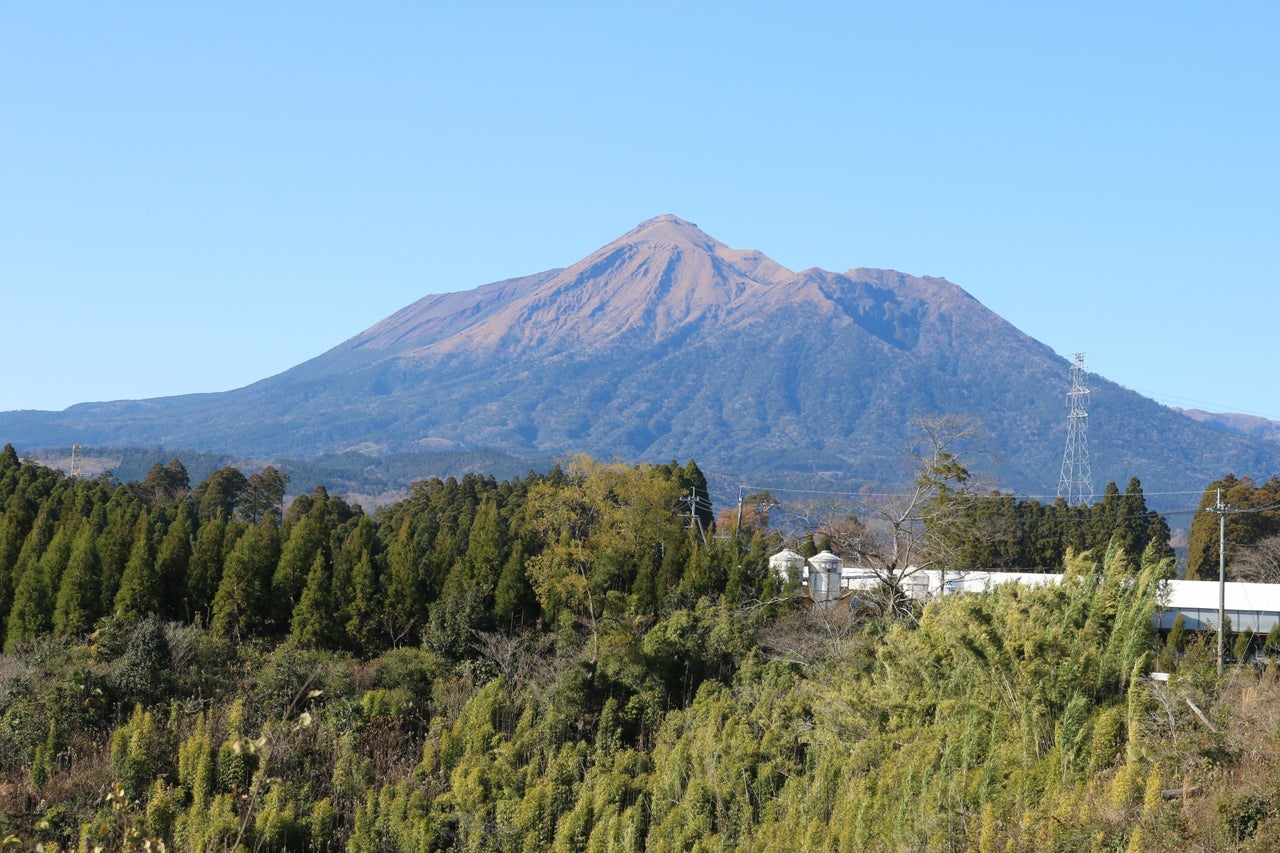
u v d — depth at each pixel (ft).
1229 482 298.97
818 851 81.87
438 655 157.89
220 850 95.55
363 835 100.89
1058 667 85.66
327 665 145.79
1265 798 62.59
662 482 215.92
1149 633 89.30
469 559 189.37
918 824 74.64
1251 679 89.25
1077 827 66.28
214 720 127.03
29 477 279.90
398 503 380.78
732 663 153.99
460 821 103.55
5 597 171.01
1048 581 99.96
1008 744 82.53
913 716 98.02
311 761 117.60
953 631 96.84
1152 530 295.48
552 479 342.64
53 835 94.79
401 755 124.26
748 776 105.70
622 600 176.14
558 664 148.05
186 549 181.78
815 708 108.27
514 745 123.44
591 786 112.47
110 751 116.67
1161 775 70.44
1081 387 511.81
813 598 198.18
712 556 197.88
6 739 115.44
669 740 127.75
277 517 376.89
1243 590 193.98
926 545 180.45
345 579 176.65
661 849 94.58
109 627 146.10
